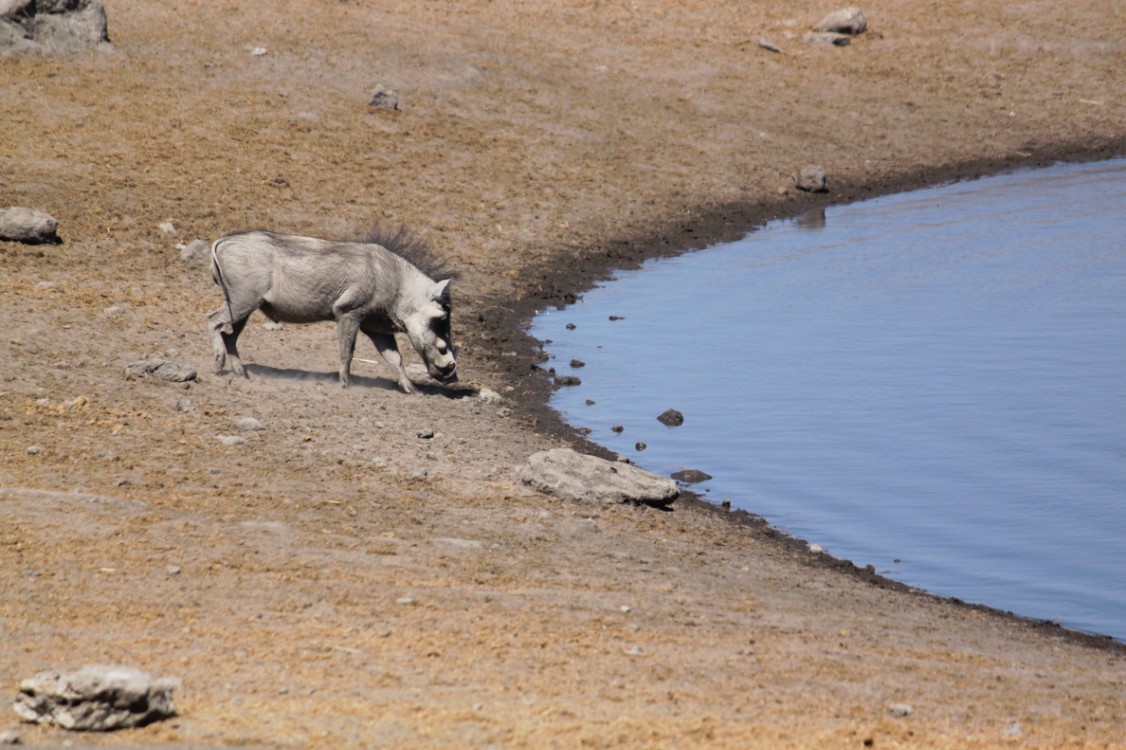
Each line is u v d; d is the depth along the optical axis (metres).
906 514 55.94
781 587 44.84
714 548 49.28
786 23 182.12
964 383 75.62
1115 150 158.62
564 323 87.25
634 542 48.22
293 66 130.88
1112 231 117.75
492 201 111.75
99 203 93.81
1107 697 34.84
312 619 35.50
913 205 130.50
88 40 124.56
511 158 122.69
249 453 53.19
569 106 139.62
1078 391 73.88
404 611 36.81
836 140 149.25
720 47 168.50
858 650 37.41
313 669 31.36
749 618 39.88
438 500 50.25
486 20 161.12
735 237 115.50
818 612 41.94
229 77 125.75
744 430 66.81
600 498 53.03
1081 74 178.88
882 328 87.69
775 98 156.50
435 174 114.50
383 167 112.94
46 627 33.44
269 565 39.97
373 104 126.00
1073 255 108.94
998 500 57.78
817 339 84.81
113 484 46.81
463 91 136.25
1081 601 47.38
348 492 49.66
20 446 50.22
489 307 88.94
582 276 99.69
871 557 51.28
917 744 28.47
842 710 31.23
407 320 64.94
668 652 35.12
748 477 60.00
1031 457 63.50
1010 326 88.12
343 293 63.47
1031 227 119.94
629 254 107.25
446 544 44.25
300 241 63.59
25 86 114.88
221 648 32.62
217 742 25.53
